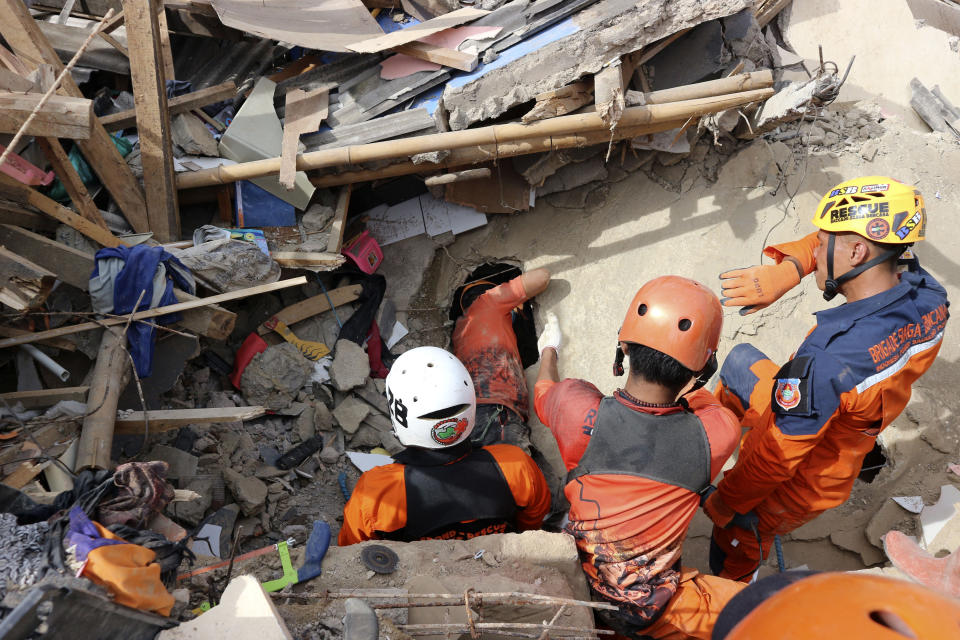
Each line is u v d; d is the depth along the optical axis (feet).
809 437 9.55
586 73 12.55
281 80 14.87
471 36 13.70
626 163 15.43
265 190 13.91
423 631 7.32
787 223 14.47
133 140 13.79
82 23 15.87
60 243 11.13
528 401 14.75
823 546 12.94
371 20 14.85
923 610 3.03
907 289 9.21
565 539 8.73
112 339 10.82
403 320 15.85
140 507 7.25
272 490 12.78
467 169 14.98
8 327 10.54
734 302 10.49
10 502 6.86
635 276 15.06
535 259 15.84
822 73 12.32
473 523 9.62
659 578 8.68
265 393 13.80
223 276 12.38
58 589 4.93
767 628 3.20
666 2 12.10
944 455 13.00
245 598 6.07
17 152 11.39
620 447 8.45
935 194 14.82
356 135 13.82
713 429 8.45
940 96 16.39
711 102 12.65
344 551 8.35
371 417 14.38
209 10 14.96
